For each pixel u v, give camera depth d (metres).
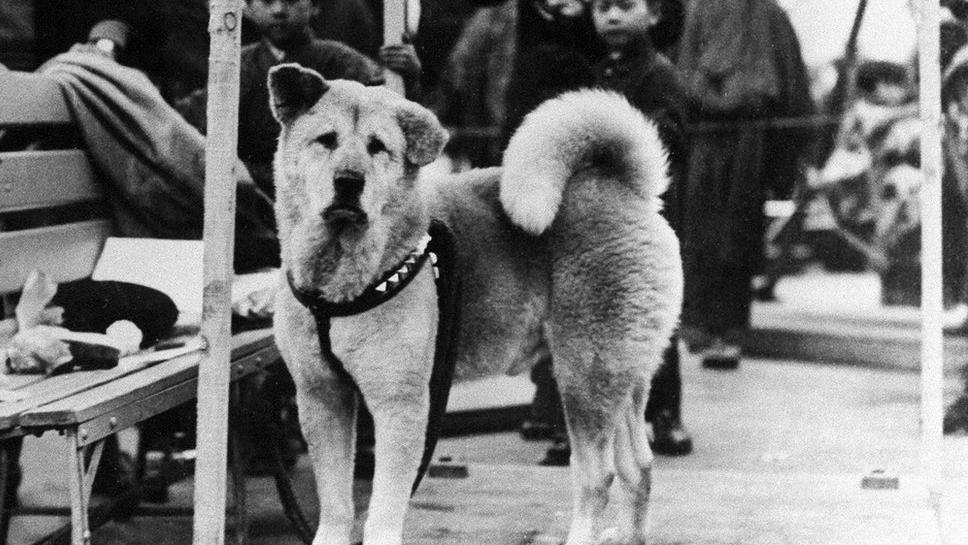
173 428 6.46
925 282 5.63
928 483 5.73
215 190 4.50
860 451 8.05
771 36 10.58
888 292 13.64
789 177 11.01
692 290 11.01
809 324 12.83
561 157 5.11
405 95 6.49
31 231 6.01
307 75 4.62
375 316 4.67
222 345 4.53
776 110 10.62
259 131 7.23
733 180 10.64
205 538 4.55
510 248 5.20
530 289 5.25
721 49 10.48
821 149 12.34
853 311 13.58
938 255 5.61
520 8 7.68
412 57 6.42
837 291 14.95
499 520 5.94
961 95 9.34
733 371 11.10
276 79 4.63
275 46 7.30
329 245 4.60
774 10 10.62
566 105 5.24
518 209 5.02
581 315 5.16
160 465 6.98
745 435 8.62
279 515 6.68
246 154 7.27
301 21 7.22
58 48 8.37
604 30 7.30
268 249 6.67
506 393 9.29
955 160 9.57
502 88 9.36
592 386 5.18
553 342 5.27
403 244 4.71
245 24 7.62
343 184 4.42
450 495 6.38
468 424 8.80
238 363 5.55
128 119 6.52
